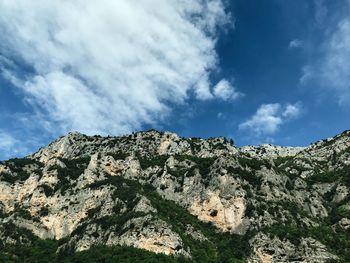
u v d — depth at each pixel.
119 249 149.75
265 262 154.25
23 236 179.62
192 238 165.38
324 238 168.25
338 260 152.12
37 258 166.00
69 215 187.88
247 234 169.00
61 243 175.62
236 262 150.88
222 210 180.88
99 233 166.50
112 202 181.38
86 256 150.25
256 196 187.12
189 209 187.00
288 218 177.50
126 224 161.88
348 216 185.75
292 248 157.38
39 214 193.38
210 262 153.00
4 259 162.00
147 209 170.25
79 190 198.38
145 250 149.38
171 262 143.75
